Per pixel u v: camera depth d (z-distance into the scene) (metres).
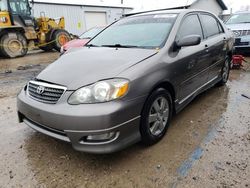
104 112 2.30
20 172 2.53
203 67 3.91
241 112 3.85
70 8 20.66
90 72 2.59
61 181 2.39
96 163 2.64
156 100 2.84
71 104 2.40
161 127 3.02
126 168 2.54
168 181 2.34
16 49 11.86
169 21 3.49
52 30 13.72
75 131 2.37
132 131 2.57
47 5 19.23
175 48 3.16
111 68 2.61
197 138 3.08
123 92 2.42
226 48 4.84
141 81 2.57
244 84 5.41
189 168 2.51
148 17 3.82
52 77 2.69
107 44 3.58
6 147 3.00
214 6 23.20
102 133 2.33
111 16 23.86
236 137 3.08
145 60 2.78
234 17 9.57
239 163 2.56
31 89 2.83
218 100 4.41
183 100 3.44
